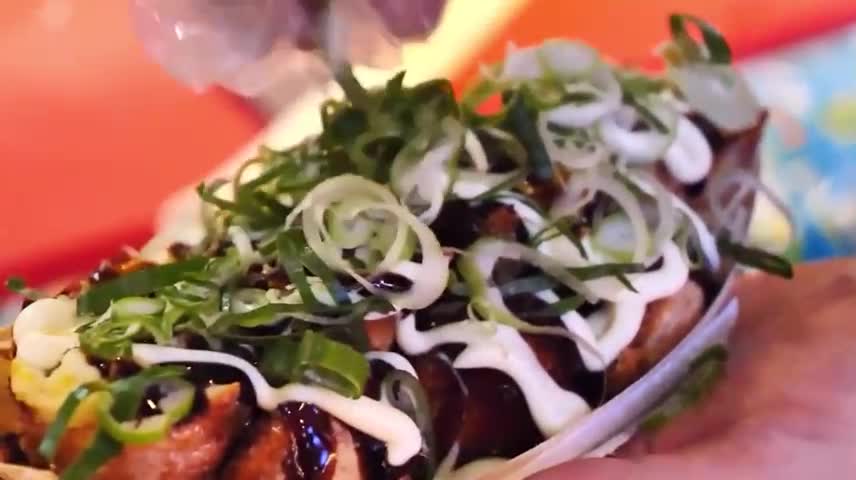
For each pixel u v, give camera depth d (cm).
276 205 22
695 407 23
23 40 38
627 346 22
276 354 19
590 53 25
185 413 18
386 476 19
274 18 21
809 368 23
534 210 22
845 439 21
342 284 20
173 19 21
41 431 18
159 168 34
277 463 18
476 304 21
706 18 36
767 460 21
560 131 23
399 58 23
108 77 37
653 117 24
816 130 33
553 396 21
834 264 27
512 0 36
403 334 20
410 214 21
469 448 21
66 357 19
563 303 22
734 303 25
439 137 22
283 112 33
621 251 22
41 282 32
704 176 24
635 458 21
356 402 19
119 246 33
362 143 22
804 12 36
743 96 26
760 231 30
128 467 18
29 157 35
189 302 19
